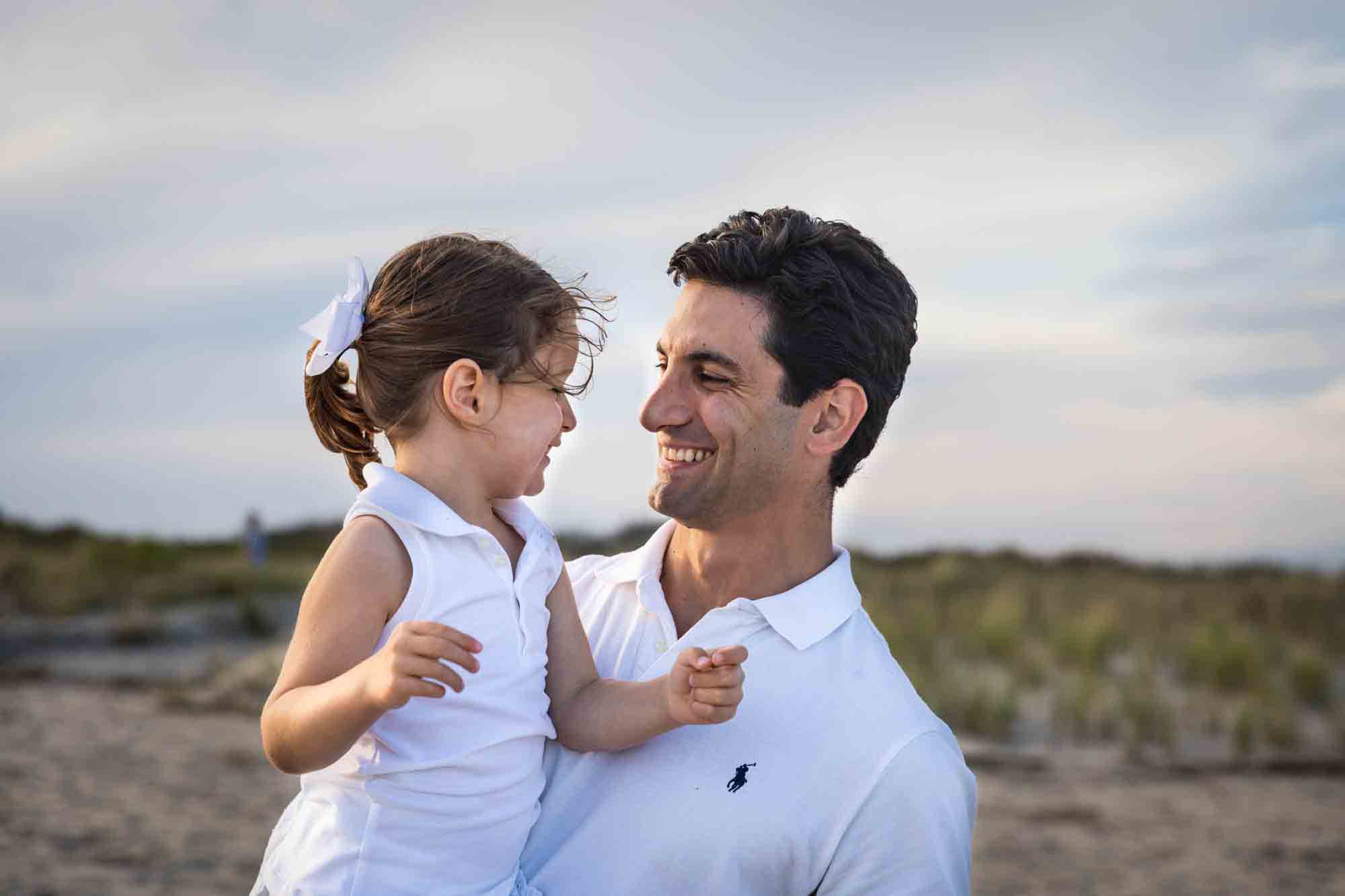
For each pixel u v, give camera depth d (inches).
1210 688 451.8
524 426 72.6
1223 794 320.2
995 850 267.0
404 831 66.5
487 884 69.2
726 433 74.9
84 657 534.3
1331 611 636.1
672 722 69.4
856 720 71.2
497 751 69.1
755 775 70.8
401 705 57.4
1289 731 380.5
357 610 65.7
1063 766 350.9
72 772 323.6
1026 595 655.1
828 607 75.4
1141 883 243.8
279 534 979.9
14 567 721.6
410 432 72.5
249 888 230.8
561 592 77.0
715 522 76.9
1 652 541.6
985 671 471.8
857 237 78.1
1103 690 439.5
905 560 893.8
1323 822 292.8
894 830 69.1
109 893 224.5
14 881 229.6
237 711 417.4
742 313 75.2
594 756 73.8
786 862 70.2
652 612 78.7
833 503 80.4
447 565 68.4
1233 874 248.5
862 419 77.9
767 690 72.6
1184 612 632.4
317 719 60.5
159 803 294.5
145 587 675.4
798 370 74.7
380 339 72.1
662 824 70.6
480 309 70.8
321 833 66.8
